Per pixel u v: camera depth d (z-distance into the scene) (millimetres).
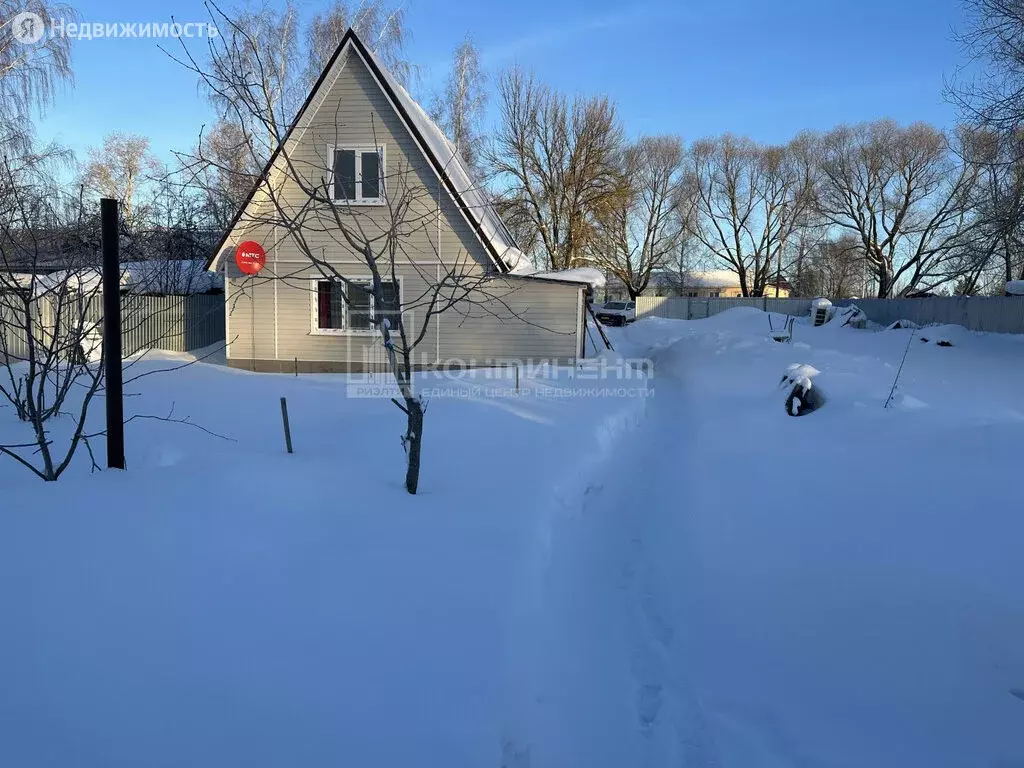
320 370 16938
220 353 19500
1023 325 21703
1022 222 17359
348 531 4750
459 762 2695
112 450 5469
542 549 5258
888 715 3488
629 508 6980
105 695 2652
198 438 8016
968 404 10117
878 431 8172
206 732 2545
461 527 5129
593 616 4707
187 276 22484
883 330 26422
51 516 4199
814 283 60125
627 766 3281
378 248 16188
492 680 3303
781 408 10227
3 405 10008
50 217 7391
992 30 16250
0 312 7410
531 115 33156
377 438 8258
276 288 16750
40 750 2330
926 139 44188
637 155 45875
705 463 8336
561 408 11039
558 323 16859
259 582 3770
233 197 14094
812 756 3270
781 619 4484
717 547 5738
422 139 15250
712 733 3508
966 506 5449
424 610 3807
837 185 47875
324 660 3148
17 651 2842
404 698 3008
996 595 4262
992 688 3539
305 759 2508
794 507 6297
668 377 17500
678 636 4461
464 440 8328
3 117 16609
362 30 18719
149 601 3383
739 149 53000
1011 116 16125
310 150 15617
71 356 5766
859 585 4695
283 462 6219
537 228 33781
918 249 45406
